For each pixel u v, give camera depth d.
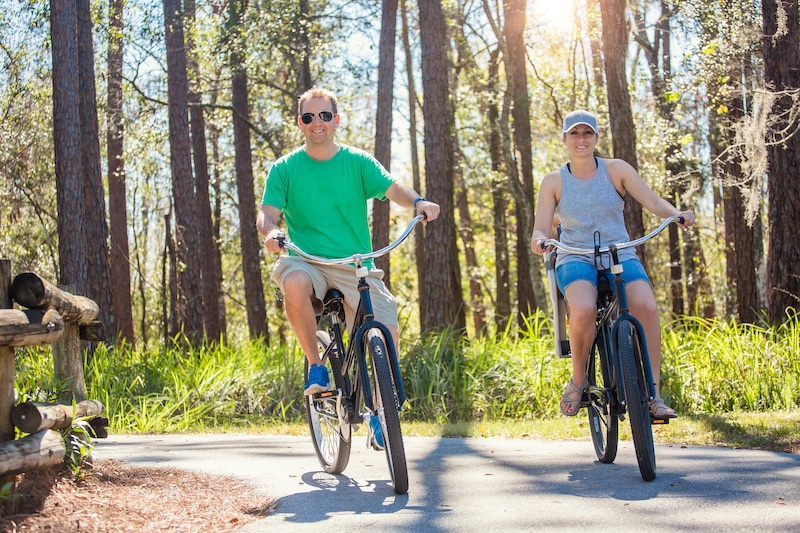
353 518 3.96
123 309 21.50
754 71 15.56
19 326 3.59
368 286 4.50
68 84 13.47
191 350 12.62
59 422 4.07
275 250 4.41
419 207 4.57
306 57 21.77
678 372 9.81
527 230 21.75
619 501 4.16
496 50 26.00
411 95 24.47
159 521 3.89
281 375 11.33
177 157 18.25
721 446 6.01
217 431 9.12
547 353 10.94
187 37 20.80
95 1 19.64
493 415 10.20
